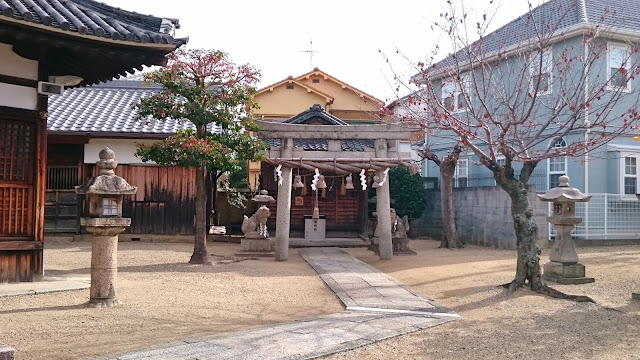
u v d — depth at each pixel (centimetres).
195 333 629
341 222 2009
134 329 639
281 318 720
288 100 2858
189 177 1794
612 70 1692
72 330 628
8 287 865
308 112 1877
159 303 795
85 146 1738
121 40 809
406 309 774
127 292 873
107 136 1697
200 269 1167
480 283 990
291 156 1371
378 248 1565
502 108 1457
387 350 574
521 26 1822
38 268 932
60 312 721
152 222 1783
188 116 1186
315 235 1883
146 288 916
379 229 1423
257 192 2034
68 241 1708
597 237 1694
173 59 1166
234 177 2614
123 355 529
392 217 1548
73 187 1756
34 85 923
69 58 971
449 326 687
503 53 1282
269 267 1231
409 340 615
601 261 1248
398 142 1399
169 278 1032
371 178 2030
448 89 1636
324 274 1112
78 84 1122
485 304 820
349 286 961
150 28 911
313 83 2952
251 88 1236
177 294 870
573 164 1798
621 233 1738
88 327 644
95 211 766
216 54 1201
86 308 749
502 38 1827
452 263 1277
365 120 2783
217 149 1160
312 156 1381
